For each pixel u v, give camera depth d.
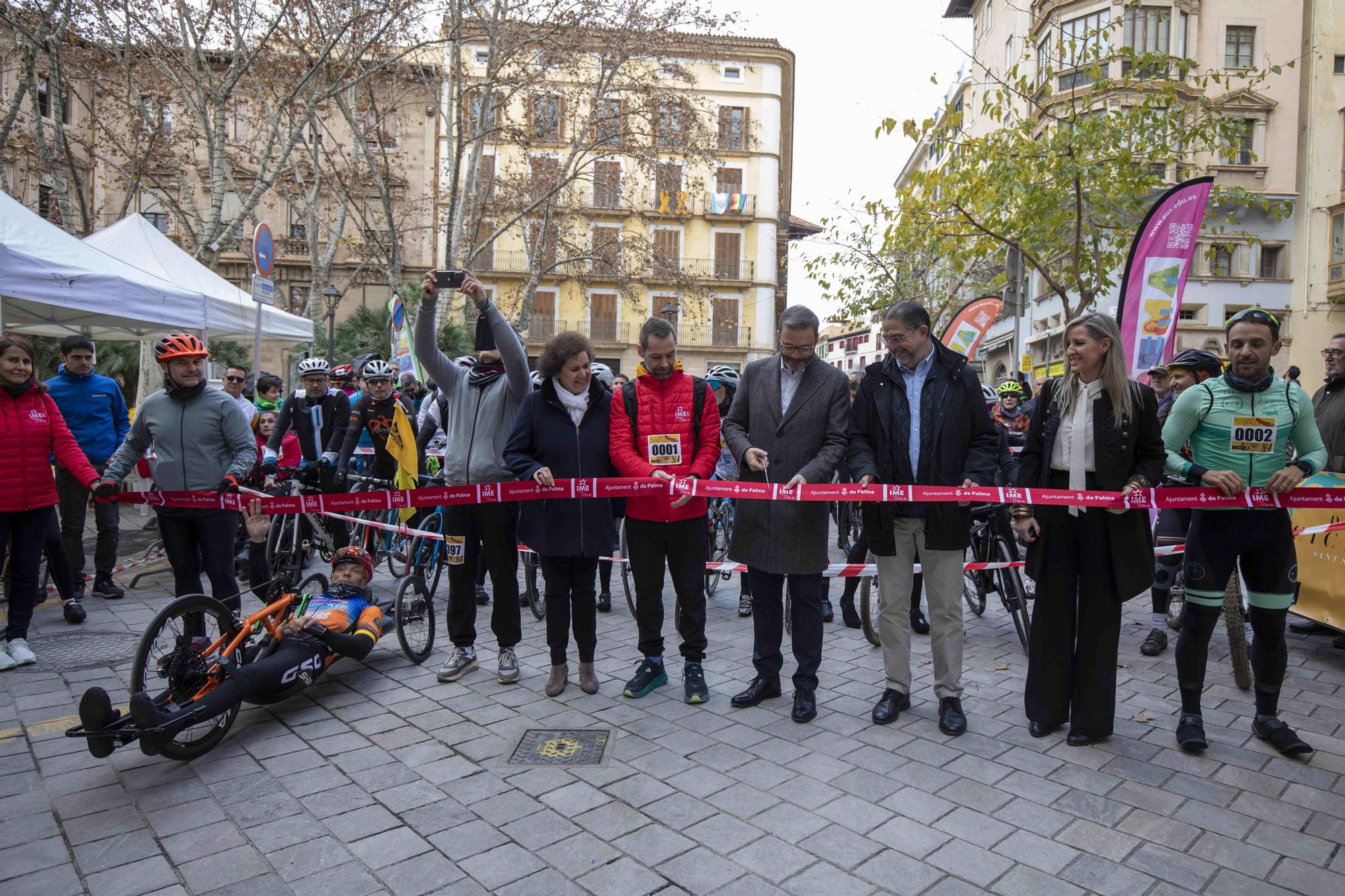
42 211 20.78
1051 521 3.96
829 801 3.31
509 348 4.57
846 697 4.57
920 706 4.44
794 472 4.27
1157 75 10.59
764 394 4.39
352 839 3.03
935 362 4.15
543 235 22.69
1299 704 4.44
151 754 3.41
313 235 18.39
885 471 4.15
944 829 3.10
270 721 4.20
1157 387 7.08
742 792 3.40
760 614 4.43
